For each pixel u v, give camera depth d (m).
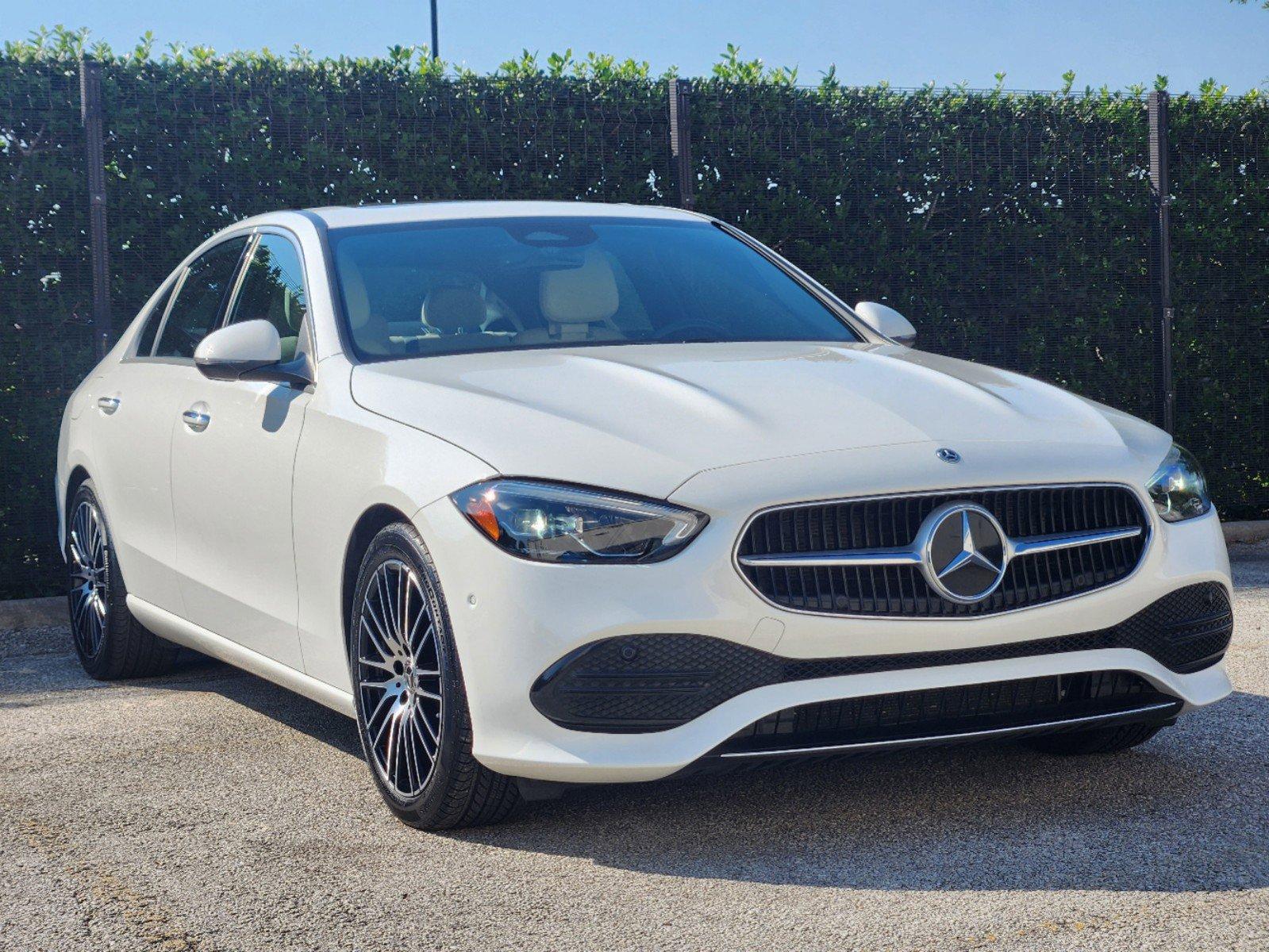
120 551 5.29
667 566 3.10
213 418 4.47
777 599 3.12
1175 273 9.31
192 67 7.50
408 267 4.34
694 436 3.27
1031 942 2.70
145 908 3.04
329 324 4.10
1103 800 3.63
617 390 3.53
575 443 3.26
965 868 3.13
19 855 3.41
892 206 8.78
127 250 7.37
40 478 7.30
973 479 3.26
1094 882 3.02
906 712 3.26
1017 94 8.98
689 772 3.15
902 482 3.20
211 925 2.93
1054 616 3.30
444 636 3.32
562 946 2.77
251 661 4.34
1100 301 9.16
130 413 5.18
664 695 3.11
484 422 3.40
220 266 5.10
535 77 8.08
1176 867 3.11
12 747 4.50
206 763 4.23
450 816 3.43
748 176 8.48
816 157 8.60
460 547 3.25
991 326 9.01
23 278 7.23
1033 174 9.02
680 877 3.13
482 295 4.25
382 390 3.73
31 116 7.24
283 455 3.99
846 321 4.71
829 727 3.21
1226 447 9.45
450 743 3.34
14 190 7.20
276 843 3.46
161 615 4.99
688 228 4.98
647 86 8.27
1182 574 3.49
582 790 3.78
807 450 3.25
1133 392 9.27
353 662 3.74
